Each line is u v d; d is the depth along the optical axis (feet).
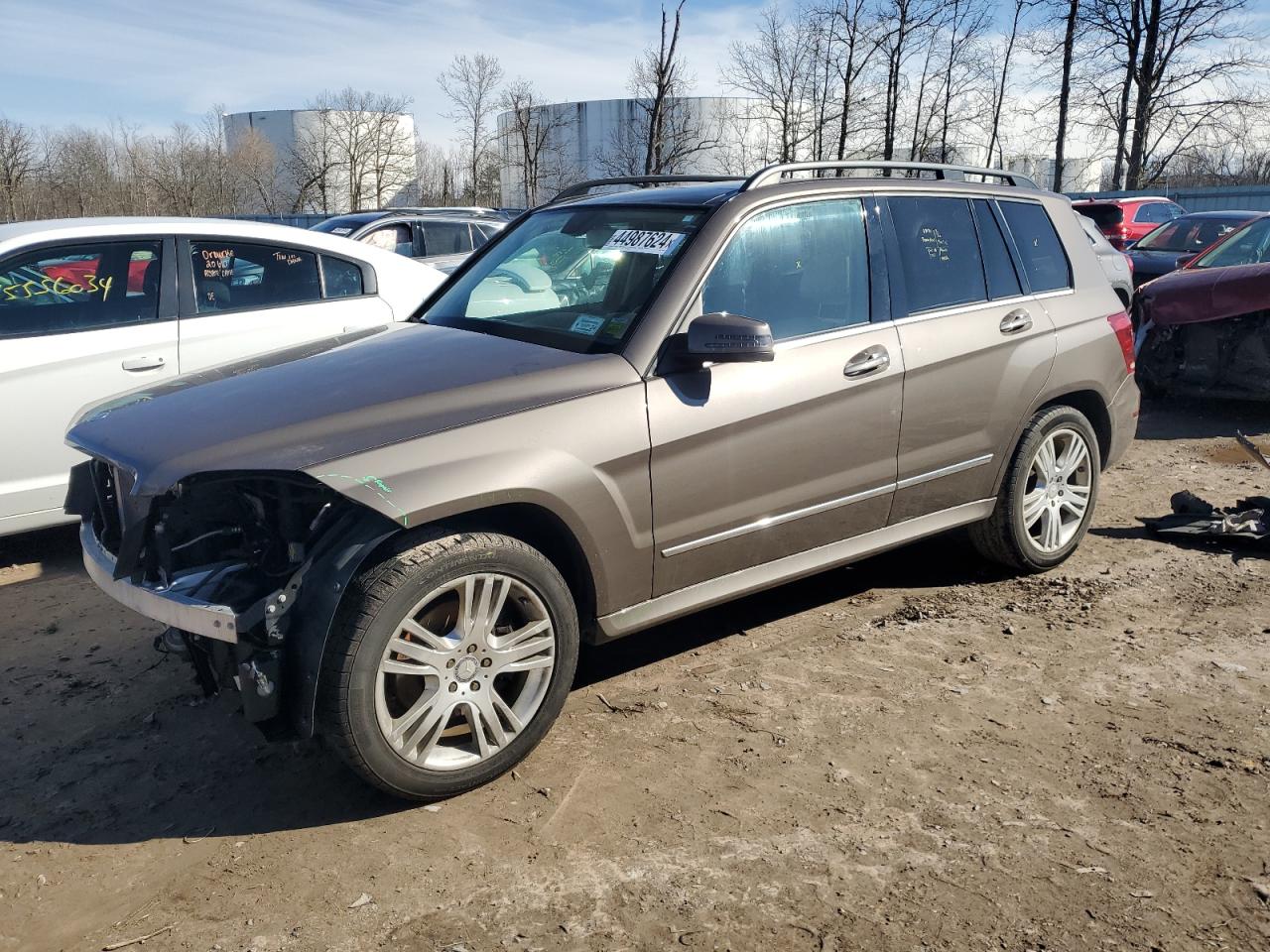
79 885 8.95
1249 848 9.10
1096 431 16.56
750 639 13.84
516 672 10.43
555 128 135.85
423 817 9.84
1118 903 8.43
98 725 11.87
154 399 11.07
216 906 8.61
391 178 160.56
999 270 14.89
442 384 10.43
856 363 12.60
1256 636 13.60
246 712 9.16
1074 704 11.82
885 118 110.83
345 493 9.09
